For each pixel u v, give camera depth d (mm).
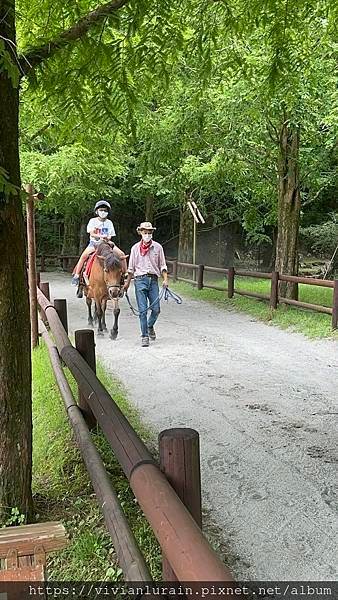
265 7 4457
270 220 16656
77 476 4035
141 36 3861
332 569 3029
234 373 7020
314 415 5422
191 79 8719
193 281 15773
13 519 3244
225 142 11500
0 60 2451
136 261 8594
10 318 3191
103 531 3324
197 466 2178
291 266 11312
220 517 3570
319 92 9836
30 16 3834
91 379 3764
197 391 6258
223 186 15836
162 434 2209
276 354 8016
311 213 19109
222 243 23266
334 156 11891
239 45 7598
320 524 3475
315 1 4742
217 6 4398
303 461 4371
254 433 4969
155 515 1932
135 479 2215
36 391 6023
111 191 17328
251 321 10773
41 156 11648
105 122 4297
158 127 11508
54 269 23219
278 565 3072
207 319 11055
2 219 3092
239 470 4230
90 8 4062
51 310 7270
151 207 20234
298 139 11039
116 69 3814
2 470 3258
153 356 7934
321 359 7691
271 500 3777
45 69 3602
